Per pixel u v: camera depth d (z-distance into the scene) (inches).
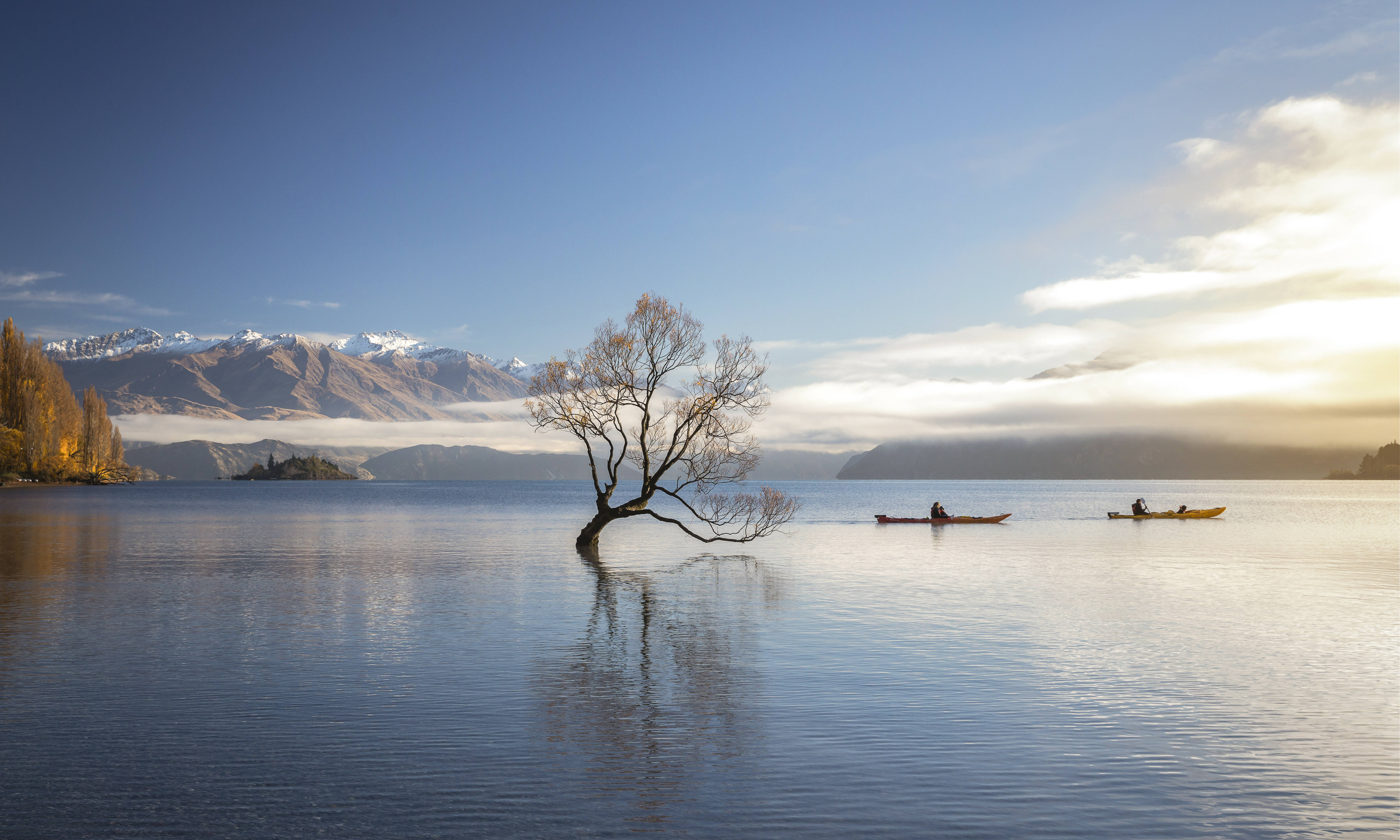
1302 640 867.4
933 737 551.2
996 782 474.9
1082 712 607.5
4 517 3100.4
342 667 735.7
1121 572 1488.7
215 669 730.2
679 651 810.2
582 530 2513.5
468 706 615.5
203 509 4163.4
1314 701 636.1
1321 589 1259.2
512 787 460.8
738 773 485.1
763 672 722.2
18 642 839.7
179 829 406.0
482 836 400.5
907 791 460.8
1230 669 735.1
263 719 581.9
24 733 550.0
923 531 2642.7
